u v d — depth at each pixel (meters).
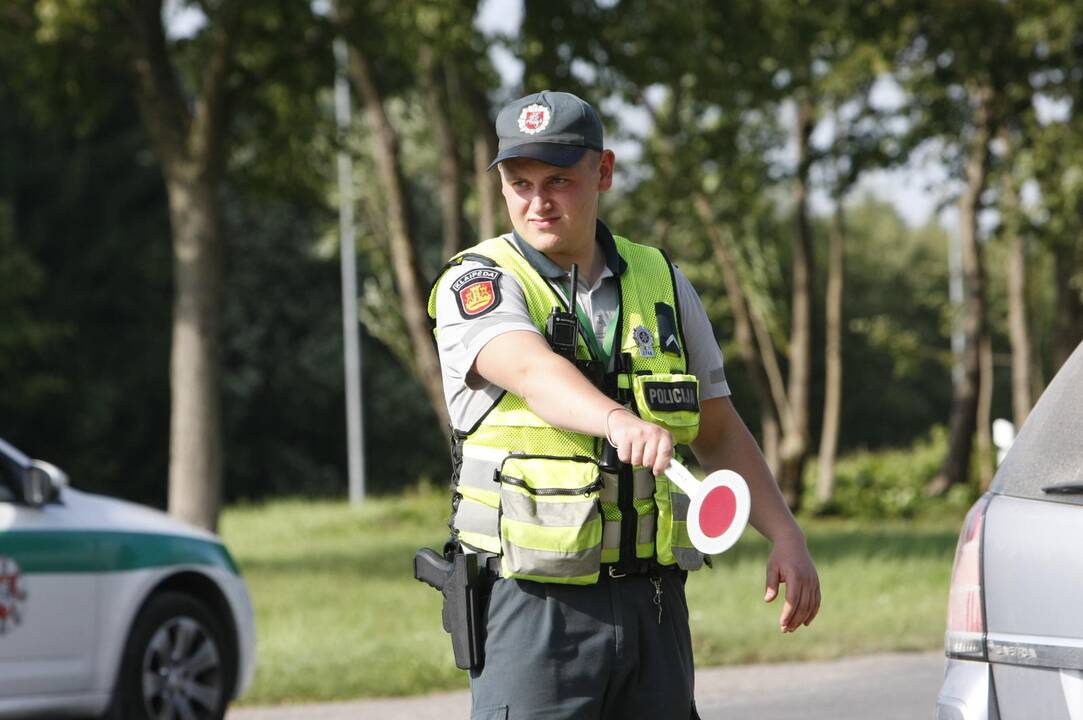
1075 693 8.52
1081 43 54.06
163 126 46.34
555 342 8.07
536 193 8.12
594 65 44.41
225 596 20.41
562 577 7.86
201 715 19.89
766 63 50.84
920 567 38.06
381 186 58.12
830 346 70.75
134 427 105.19
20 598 17.75
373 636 28.53
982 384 72.50
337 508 79.12
